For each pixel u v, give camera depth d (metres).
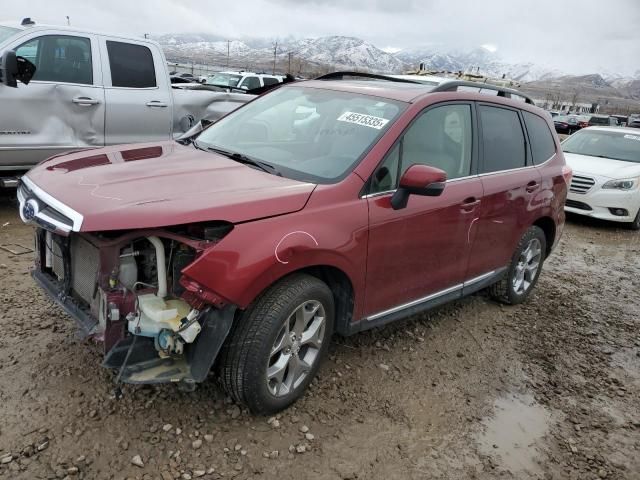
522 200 4.64
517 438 3.31
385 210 3.35
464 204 3.95
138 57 6.78
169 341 2.68
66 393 3.07
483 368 4.05
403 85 4.29
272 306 2.84
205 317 2.70
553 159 5.23
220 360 2.88
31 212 2.87
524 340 4.61
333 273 3.27
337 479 2.76
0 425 2.78
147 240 2.75
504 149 4.55
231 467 2.72
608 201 9.13
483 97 4.39
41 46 5.97
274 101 4.31
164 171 3.18
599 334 4.95
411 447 3.08
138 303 2.66
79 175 3.07
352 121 3.69
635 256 7.88
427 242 3.72
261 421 3.06
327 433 3.07
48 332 3.67
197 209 2.64
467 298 5.30
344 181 3.22
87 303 2.93
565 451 3.26
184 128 7.50
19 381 3.13
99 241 2.66
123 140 6.76
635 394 4.00
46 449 2.67
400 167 3.53
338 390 3.48
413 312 3.88
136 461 2.66
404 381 3.71
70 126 6.28
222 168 3.32
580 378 4.12
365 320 3.51
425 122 3.74
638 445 3.41
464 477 2.91
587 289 6.14
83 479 2.53
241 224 2.71
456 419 3.39
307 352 3.24
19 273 4.59
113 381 3.20
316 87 4.26
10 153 5.86
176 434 2.87
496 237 4.47
